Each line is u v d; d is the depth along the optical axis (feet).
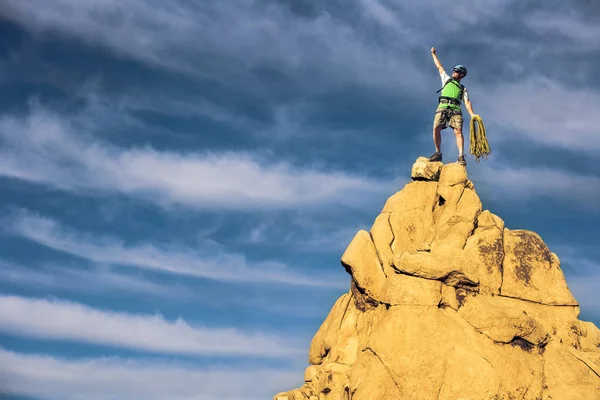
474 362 55.16
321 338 67.67
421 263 58.23
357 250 62.80
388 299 58.80
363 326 61.62
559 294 60.49
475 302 57.88
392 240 63.10
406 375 55.36
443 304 58.13
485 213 62.39
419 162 65.82
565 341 59.11
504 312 57.06
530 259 61.31
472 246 59.77
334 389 59.41
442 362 55.47
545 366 56.65
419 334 56.39
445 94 67.82
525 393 55.01
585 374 56.18
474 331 56.75
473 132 67.36
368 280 61.87
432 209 63.98
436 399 54.75
